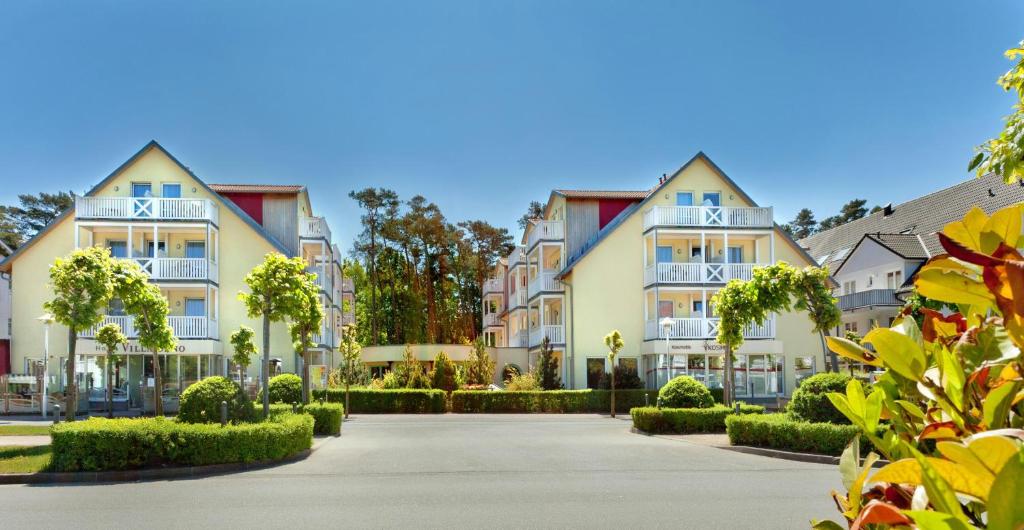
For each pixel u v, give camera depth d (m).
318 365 39.81
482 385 37.22
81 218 34.38
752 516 9.48
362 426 25.45
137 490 11.87
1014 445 1.13
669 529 8.76
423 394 33.28
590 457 15.80
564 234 40.56
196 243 36.41
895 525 1.37
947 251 1.38
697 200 38.19
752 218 37.12
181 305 35.97
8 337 40.22
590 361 37.53
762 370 36.97
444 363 35.41
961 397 1.62
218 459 14.02
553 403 33.34
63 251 35.38
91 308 16.83
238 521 9.37
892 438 1.77
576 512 9.78
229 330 36.00
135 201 34.66
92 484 12.59
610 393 33.41
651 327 36.78
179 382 34.28
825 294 23.78
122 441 13.43
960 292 1.58
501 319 55.38
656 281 36.41
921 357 1.68
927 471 1.26
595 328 37.69
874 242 38.03
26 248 35.09
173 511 10.05
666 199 38.16
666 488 11.69
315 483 12.40
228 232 36.41
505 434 21.83
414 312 58.00
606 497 10.89
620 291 37.94
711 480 12.52
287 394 25.33
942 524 1.13
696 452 16.75
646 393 33.31
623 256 38.12
